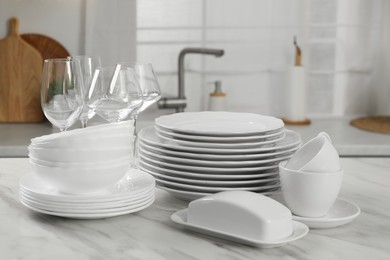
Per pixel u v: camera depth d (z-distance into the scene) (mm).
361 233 1071
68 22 2953
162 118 1403
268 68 3059
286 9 3025
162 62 3012
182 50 2840
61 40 2965
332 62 3096
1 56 2863
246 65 3047
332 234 1065
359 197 1279
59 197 1088
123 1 2943
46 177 1125
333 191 1096
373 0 3059
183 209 1174
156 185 1265
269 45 3039
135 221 1121
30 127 2777
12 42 2869
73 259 945
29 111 2887
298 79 2863
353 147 2420
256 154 1231
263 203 1033
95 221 1118
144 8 2967
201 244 1010
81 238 1033
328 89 3113
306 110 3119
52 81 1271
